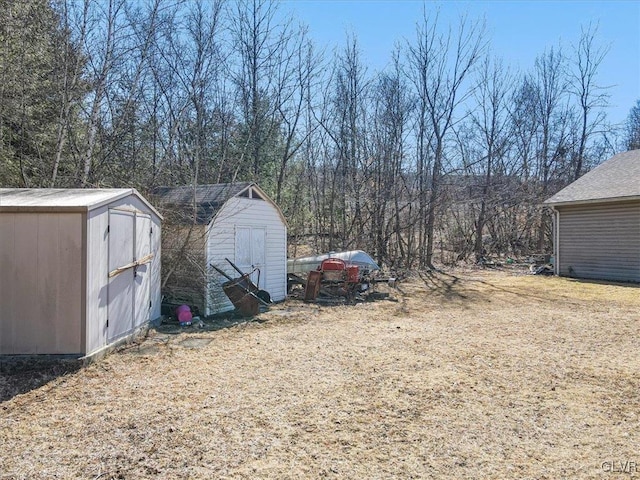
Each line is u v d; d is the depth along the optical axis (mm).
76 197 5586
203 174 13195
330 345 6211
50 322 5145
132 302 6473
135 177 10508
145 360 5445
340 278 10609
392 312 9047
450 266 18078
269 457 3008
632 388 4379
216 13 15086
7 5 8469
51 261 5137
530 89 23078
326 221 17750
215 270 8836
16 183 9023
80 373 4898
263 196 10188
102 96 9406
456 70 18141
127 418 3678
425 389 4367
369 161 17453
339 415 3732
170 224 8797
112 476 2764
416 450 3113
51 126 9617
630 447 3143
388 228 17047
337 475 2775
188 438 3297
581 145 23484
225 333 7090
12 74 8695
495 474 2785
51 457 3018
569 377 4738
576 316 8352
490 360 5398
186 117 12805
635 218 13172
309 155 17734
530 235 22609
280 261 10828
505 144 21469
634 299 10273
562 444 3197
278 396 4191
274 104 16125
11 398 4203
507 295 11188
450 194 18328
